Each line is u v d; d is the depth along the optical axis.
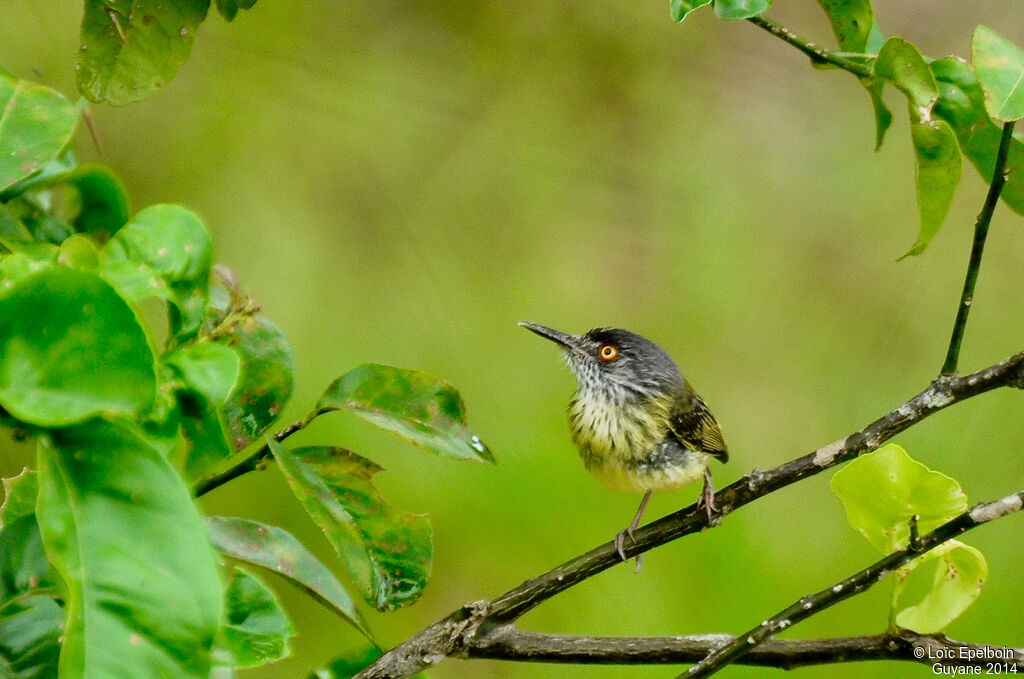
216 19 12.23
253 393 5.12
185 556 3.09
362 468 5.10
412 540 5.06
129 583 3.03
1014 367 5.32
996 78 4.69
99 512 3.08
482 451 5.08
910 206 15.23
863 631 11.70
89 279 3.10
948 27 15.41
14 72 10.55
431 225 13.17
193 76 12.11
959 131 5.59
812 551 12.17
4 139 4.34
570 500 11.84
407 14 13.50
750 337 14.15
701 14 14.74
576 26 14.07
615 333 8.98
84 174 5.10
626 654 5.47
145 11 5.06
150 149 11.84
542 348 13.07
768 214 14.81
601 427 8.79
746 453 13.38
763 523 12.30
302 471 4.82
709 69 14.91
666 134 14.46
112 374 3.07
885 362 14.41
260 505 10.87
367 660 5.52
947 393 5.47
